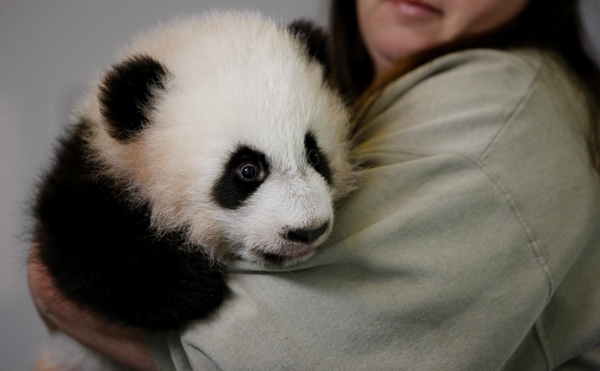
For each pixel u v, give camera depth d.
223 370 1.46
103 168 1.88
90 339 1.87
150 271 1.72
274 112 1.73
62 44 3.97
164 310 1.63
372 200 1.72
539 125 1.76
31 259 1.96
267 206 1.68
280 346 1.48
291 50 1.99
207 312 1.63
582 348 1.85
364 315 1.50
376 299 1.51
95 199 1.83
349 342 1.49
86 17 3.96
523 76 1.87
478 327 1.53
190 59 1.91
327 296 1.53
